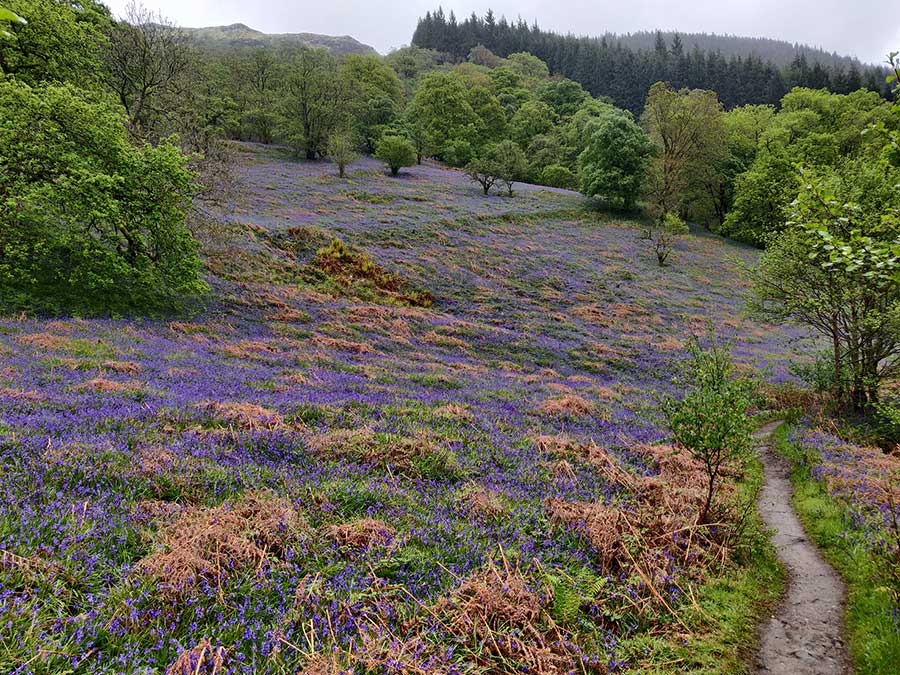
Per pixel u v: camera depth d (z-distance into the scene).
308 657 4.37
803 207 7.49
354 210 52.91
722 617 6.59
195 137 29.84
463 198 67.88
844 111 78.00
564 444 12.66
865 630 6.39
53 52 26.61
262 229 37.62
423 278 38.34
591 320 36.00
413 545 6.79
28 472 6.41
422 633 5.01
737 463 13.28
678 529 8.54
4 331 15.30
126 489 6.77
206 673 3.97
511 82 155.25
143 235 23.95
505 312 35.12
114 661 3.92
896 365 19.08
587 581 6.66
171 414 10.10
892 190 15.38
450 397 16.89
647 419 17.66
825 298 19.61
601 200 77.50
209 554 5.48
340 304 30.17
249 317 25.20
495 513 8.27
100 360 13.52
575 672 4.98
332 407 12.66
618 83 172.62
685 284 49.66
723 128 73.44
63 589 4.49
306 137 80.44
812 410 20.83
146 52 29.91
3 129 18.58
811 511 10.67
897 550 7.74
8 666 3.56
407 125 100.75
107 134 21.19
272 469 8.45
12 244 20.56
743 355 32.25
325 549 6.20
